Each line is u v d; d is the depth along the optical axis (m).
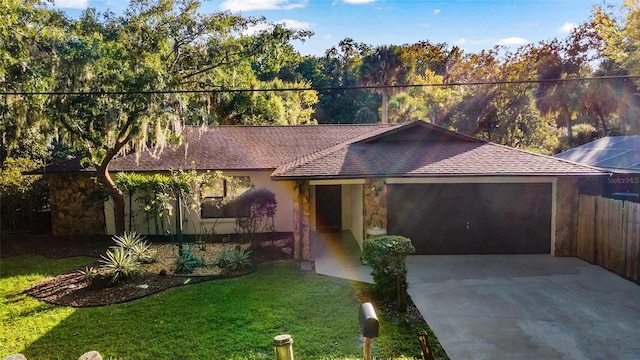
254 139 16.56
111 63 10.96
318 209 15.55
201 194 12.63
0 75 10.39
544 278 9.36
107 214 14.48
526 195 11.45
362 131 17.72
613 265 9.77
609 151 15.20
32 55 10.87
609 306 7.66
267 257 11.57
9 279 9.88
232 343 6.34
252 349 6.15
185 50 14.71
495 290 8.59
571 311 7.45
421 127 13.25
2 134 11.30
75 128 11.19
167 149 15.19
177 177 12.04
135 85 10.75
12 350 6.26
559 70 30.36
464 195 11.48
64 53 10.53
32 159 18.56
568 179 11.12
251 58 15.24
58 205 14.46
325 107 42.16
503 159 11.48
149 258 10.92
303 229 11.14
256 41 15.05
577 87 29.33
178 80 12.58
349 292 8.57
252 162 14.42
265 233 14.48
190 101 14.92
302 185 11.05
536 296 8.22
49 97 10.55
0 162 15.52
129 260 9.63
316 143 16.36
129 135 11.20
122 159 14.45
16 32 10.87
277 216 14.59
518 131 30.53
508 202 11.50
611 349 6.04
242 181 14.27
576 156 16.17
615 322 6.95
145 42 12.66
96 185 14.32
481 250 11.59
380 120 39.94
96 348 6.27
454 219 11.53
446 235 11.58
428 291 8.57
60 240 13.89
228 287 8.95
